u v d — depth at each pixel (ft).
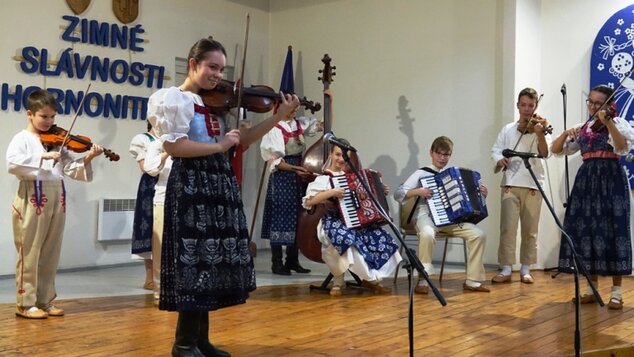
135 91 21.31
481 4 20.83
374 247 15.52
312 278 18.53
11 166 12.28
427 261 16.21
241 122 10.03
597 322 12.74
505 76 20.11
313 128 19.79
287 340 11.09
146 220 16.01
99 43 20.36
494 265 20.58
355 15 23.68
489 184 20.66
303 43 24.97
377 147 23.12
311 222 16.10
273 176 19.12
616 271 13.98
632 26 19.29
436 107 21.79
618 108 19.40
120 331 11.53
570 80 20.39
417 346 10.75
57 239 12.91
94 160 20.33
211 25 23.62
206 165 8.94
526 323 12.59
